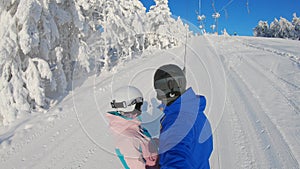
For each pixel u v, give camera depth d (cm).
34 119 620
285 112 466
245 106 518
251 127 418
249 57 1100
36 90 709
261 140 371
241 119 451
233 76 787
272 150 342
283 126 410
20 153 441
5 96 672
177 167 113
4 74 692
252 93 605
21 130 556
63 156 399
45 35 816
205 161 133
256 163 314
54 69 814
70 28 955
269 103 525
